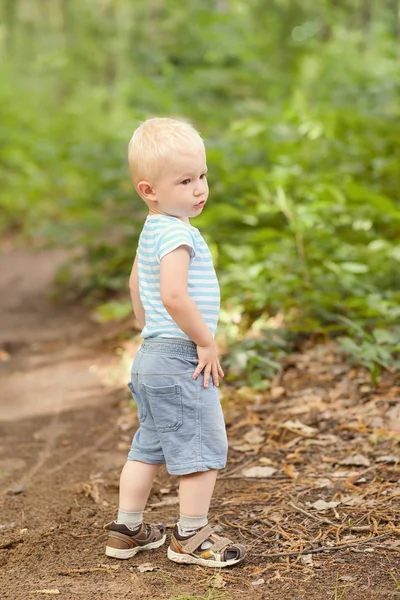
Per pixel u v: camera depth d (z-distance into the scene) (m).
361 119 9.14
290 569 3.38
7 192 14.52
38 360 7.29
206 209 8.32
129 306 7.64
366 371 5.79
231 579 3.31
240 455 4.82
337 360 6.07
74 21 22.78
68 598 3.17
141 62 17.33
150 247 3.38
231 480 4.47
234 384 5.91
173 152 3.33
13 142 16.30
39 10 25.61
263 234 6.92
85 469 4.86
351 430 4.93
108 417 5.83
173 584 3.27
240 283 7.20
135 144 3.42
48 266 11.27
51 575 3.42
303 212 7.39
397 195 8.01
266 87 14.78
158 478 4.59
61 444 5.32
